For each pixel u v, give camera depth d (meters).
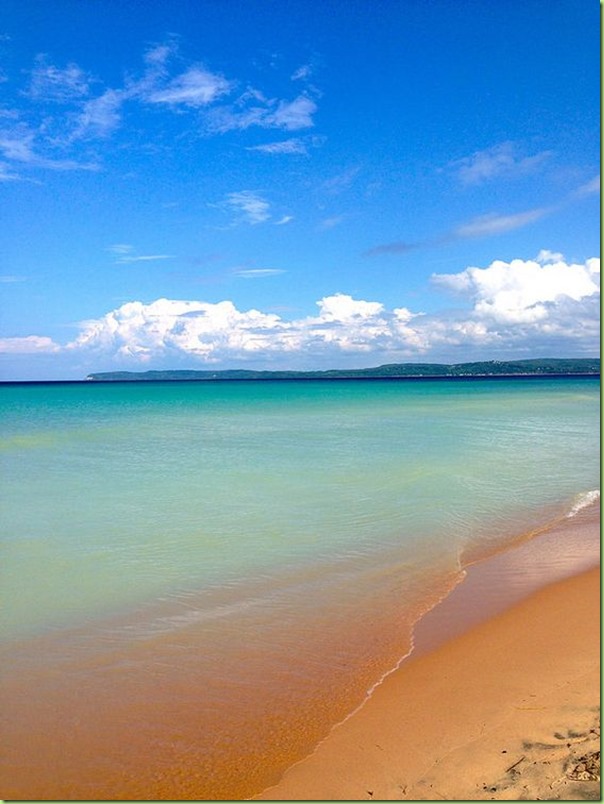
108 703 6.39
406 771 5.03
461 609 8.62
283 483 17.48
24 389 121.75
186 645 7.67
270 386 140.25
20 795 5.04
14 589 9.52
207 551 11.34
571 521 13.45
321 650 7.49
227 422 37.47
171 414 45.28
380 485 17.17
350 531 12.62
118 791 5.07
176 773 5.27
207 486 17.12
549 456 22.33
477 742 5.29
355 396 77.69
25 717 6.16
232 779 5.16
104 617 8.48
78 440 27.75
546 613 8.28
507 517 13.77
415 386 123.19
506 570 10.30
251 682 6.77
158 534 12.42
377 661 7.16
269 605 8.88
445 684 6.46
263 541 11.91
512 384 131.00
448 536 12.30
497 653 7.12
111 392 99.06
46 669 7.11
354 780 5.00
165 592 9.38
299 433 30.70
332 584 9.70
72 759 5.50
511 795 4.41
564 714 5.57
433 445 25.55
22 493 16.33
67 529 12.80
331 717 6.02
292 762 5.33
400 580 9.87
